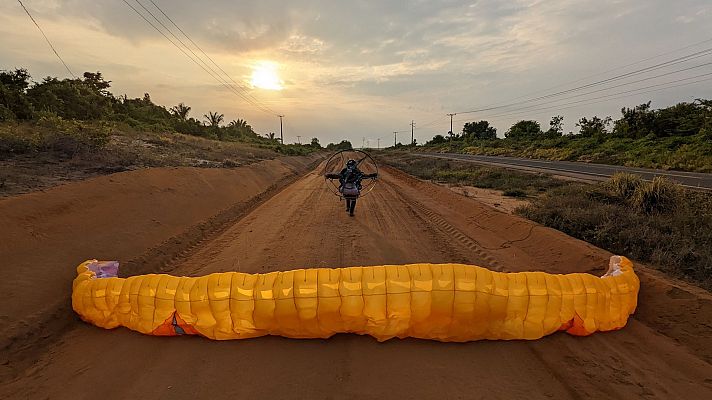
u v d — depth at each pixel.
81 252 6.38
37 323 4.55
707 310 4.54
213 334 4.39
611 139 41.88
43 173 10.27
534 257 7.52
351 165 11.27
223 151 27.84
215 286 4.50
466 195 14.67
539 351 4.21
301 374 3.81
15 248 5.68
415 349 4.27
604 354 4.14
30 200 6.97
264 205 13.53
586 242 7.59
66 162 12.37
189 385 3.65
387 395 3.51
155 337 4.48
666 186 9.55
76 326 4.77
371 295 4.32
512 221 9.50
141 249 7.30
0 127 15.30
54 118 17.28
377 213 11.99
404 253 7.69
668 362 3.97
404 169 30.81
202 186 13.30
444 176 23.70
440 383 3.68
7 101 21.45
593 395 3.50
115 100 41.72
